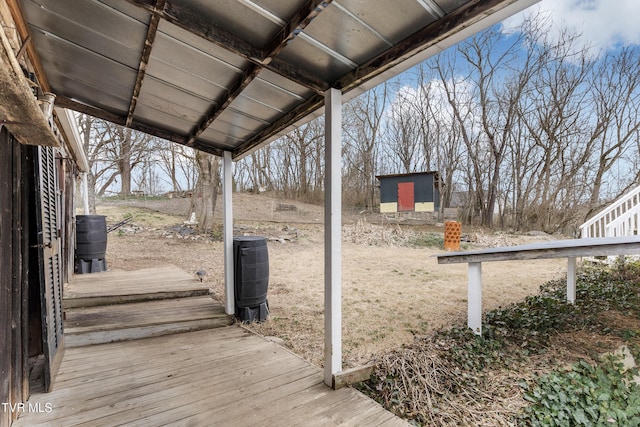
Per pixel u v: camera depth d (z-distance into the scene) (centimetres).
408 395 245
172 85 245
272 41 174
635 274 543
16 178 185
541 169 1541
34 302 247
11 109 135
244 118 291
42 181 224
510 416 230
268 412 198
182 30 175
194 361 269
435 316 429
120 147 1452
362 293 543
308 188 2144
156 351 290
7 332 171
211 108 280
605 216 685
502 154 1603
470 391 257
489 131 1623
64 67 243
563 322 382
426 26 159
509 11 138
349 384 235
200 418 191
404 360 278
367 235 1177
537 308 438
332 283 230
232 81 231
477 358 301
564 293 486
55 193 292
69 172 516
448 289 571
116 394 216
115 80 251
